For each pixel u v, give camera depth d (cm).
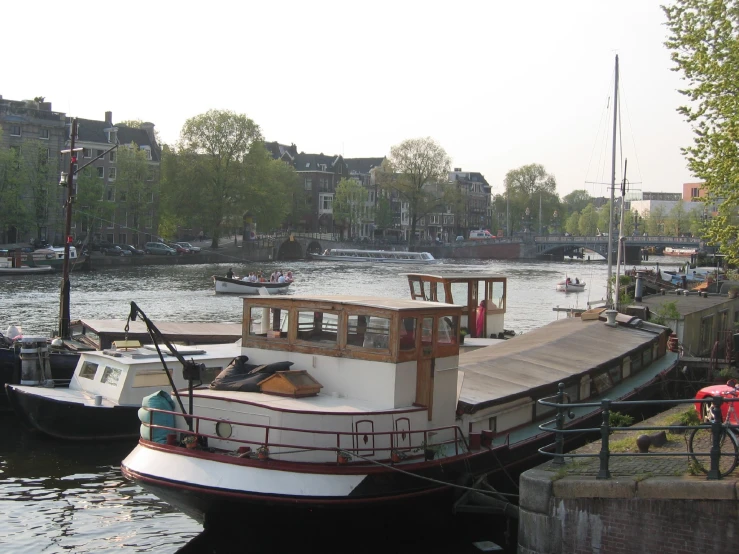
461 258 13612
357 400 1380
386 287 7162
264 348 1472
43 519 1545
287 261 11150
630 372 2223
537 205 16788
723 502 976
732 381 1427
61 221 8712
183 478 1262
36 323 4169
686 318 2953
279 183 10394
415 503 1335
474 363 1838
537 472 1130
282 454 1267
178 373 2114
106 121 10419
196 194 9625
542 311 5519
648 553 1022
